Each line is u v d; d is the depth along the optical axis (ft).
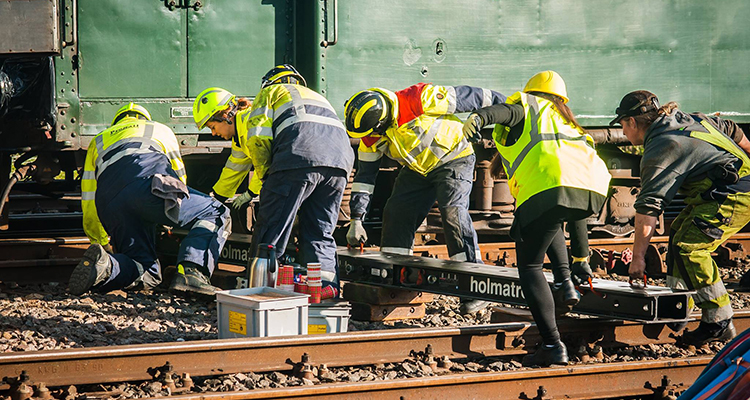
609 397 26.50
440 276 33.47
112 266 36.11
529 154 26.84
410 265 34.24
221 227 38.19
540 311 27.14
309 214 34.83
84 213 39.27
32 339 28.32
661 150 28.07
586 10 51.65
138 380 24.11
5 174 46.06
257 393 23.04
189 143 44.42
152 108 43.65
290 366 25.77
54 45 38.70
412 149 35.70
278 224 33.55
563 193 26.16
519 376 25.77
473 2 49.03
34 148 42.68
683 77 54.24
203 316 34.42
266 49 45.80
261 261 33.04
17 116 41.34
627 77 52.90
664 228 57.77
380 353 27.25
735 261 51.37
